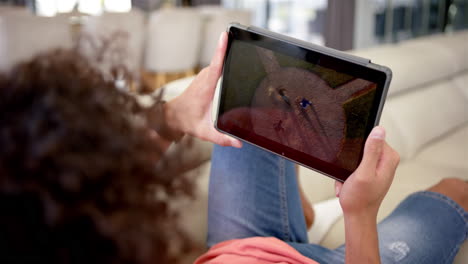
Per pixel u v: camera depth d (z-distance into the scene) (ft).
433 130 7.68
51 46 1.74
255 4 22.48
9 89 1.36
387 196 5.42
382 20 20.54
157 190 1.50
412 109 7.56
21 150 1.26
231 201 3.62
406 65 7.79
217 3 21.20
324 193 5.56
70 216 1.28
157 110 1.72
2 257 1.30
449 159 6.86
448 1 22.66
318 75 2.44
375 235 2.29
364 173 2.11
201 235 4.00
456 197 3.93
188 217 3.94
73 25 12.22
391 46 8.64
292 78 2.52
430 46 8.93
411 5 21.52
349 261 2.33
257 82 2.62
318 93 2.46
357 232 2.26
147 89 1.81
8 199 1.27
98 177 1.31
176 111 2.76
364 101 2.36
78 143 1.31
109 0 19.49
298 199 3.86
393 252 3.27
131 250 1.32
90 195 1.32
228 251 2.92
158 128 1.70
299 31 21.83
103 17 12.53
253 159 3.67
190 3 21.22
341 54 2.37
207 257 3.00
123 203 1.36
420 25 22.29
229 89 2.70
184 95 2.76
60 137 1.27
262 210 3.59
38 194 1.26
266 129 2.64
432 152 7.20
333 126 2.45
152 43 14.57
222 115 2.74
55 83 1.40
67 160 1.26
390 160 2.17
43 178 1.27
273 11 22.18
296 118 2.55
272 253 2.85
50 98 1.31
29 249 1.29
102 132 1.36
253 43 2.59
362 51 7.93
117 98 1.57
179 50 14.84
